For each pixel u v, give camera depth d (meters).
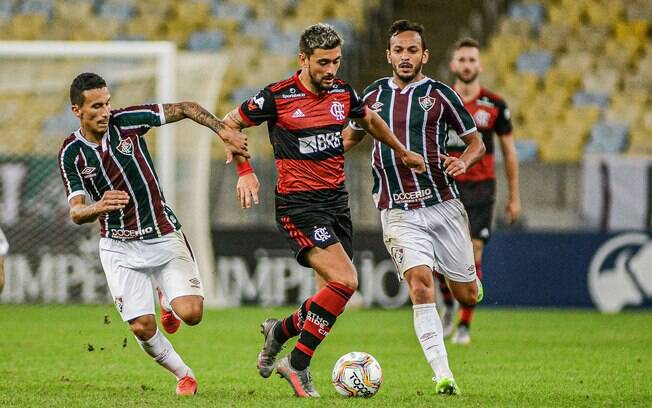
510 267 51.44
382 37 72.69
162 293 22.72
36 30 74.88
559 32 73.19
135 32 74.56
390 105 23.72
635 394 22.50
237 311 48.78
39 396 21.56
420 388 23.62
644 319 45.69
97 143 21.23
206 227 50.31
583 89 69.88
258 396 21.50
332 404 19.66
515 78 70.19
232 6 76.06
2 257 24.31
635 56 72.19
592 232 50.97
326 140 21.08
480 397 21.67
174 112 21.45
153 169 21.86
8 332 38.28
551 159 65.19
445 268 24.00
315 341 20.97
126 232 21.69
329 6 75.06
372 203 52.50
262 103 21.02
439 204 23.52
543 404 20.61
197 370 27.52
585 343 35.16
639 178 51.12
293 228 21.20
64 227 51.09
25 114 53.47
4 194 51.28
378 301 51.69
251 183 20.95
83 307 50.28
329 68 20.41
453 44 71.88
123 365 28.42
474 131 23.84
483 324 43.19
